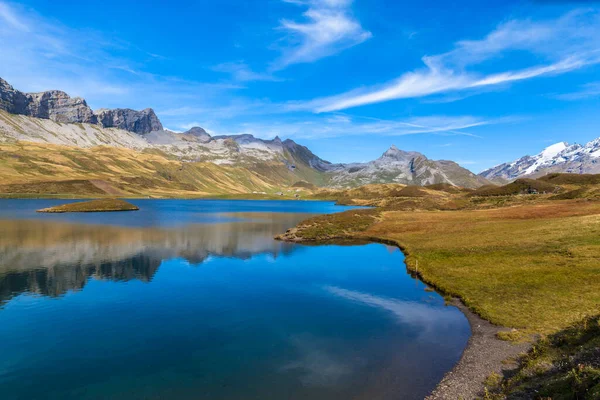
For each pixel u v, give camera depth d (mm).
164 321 31594
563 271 40156
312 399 19172
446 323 30391
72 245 70125
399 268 53438
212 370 22703
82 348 26094
